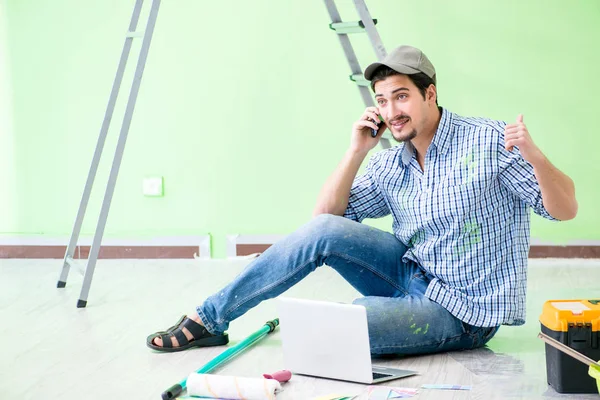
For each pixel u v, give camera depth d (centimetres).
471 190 258
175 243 469
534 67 435
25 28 470
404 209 271
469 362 263
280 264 271
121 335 307
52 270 440
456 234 262
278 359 272
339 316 240
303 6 450
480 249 262
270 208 466
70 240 393
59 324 325
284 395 236
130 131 470
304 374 253
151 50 463
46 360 277
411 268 277
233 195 467
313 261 269
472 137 259
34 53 471
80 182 475
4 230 483
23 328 320
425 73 255
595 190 438
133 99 363
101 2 463
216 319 282
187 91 464
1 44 472
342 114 454
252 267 275
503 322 262
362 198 284
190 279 411
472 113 444
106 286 396
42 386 251
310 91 455
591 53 430
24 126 477
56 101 472
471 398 230
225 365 267
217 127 464
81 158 474
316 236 268
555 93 435
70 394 244
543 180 239
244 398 228
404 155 269
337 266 273
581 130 436
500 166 255
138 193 472
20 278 419
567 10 429
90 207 477
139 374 260
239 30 456
